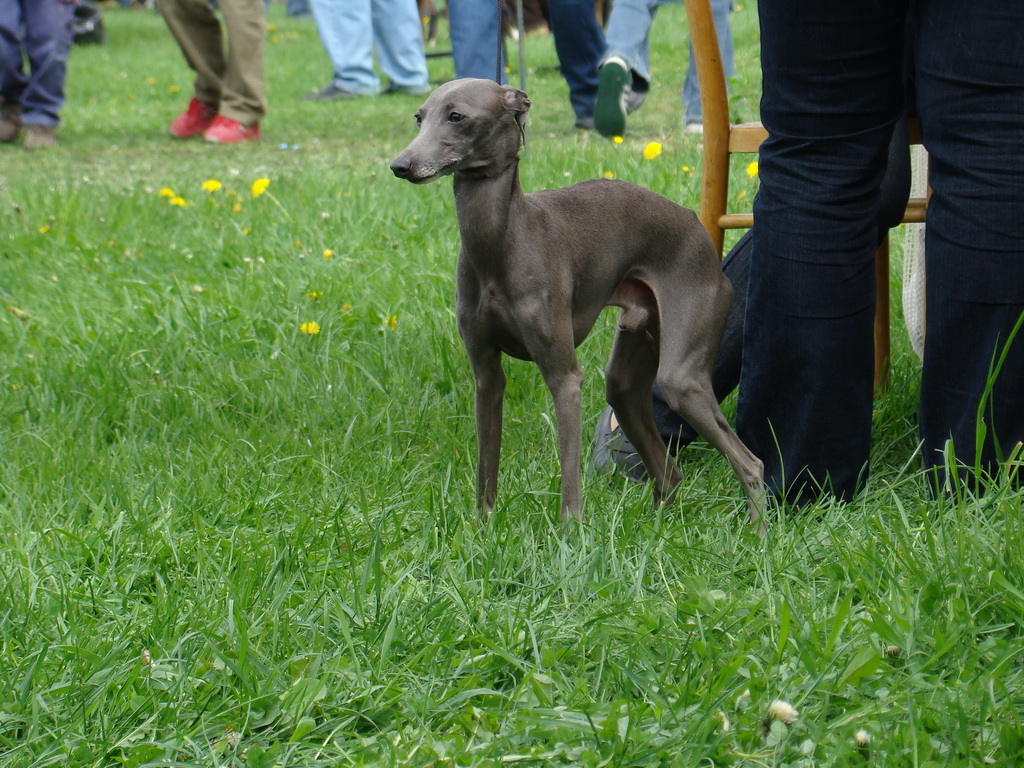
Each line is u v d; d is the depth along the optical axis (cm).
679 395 255
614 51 668
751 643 199
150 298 433
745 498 269
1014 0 215
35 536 257
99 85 1130
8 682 197
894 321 374
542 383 347
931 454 254
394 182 570
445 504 265
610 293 259
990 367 228
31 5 768
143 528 257
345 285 425
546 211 246
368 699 193
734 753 174
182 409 342
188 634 213
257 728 191
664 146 633
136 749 182
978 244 231
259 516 265
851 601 205
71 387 356
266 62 1286
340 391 346
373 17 1020
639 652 201
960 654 193
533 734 180
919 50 233
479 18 679
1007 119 223
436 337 373
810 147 242
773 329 255
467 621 216
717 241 311
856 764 170
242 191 582
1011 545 213
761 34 243
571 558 236
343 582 235
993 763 164
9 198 574
